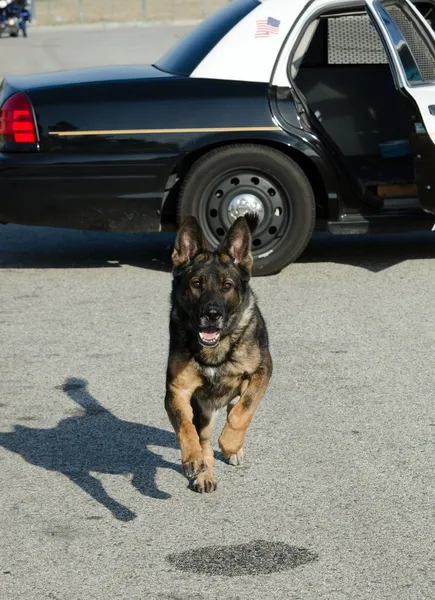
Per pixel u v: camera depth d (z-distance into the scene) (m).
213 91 10.14
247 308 5.79
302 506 5.34
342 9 10.42
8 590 4.49
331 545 4.88
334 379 7.36
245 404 5.60
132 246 11.91
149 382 7.38
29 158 10.04
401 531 5.02
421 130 9.77
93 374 7.54
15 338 8.41
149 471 5.86
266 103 10.14
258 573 4.62
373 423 6.52
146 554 4.83
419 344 8.16
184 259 5.96
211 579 4.57
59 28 50.84
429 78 10.08
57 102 10.05
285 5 10.35
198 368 5.65
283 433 6.37
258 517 5.22
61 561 4.77
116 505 5.39
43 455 6.09
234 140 10.15
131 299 9.58
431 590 4.45
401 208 10.52
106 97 10.08
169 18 55.34
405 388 7.17
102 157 10.05
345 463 5.89
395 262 10.93
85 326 8.73
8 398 7.06
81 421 6.64
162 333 8.53
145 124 10.04
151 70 10.63
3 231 12.78
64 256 11.42
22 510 5.33
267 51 10.25
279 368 7.60
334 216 10.42
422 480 5.64
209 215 10.27
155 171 10.09
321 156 10.21
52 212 10.16
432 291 9.74
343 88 11.24
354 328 8.60
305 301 9.44
